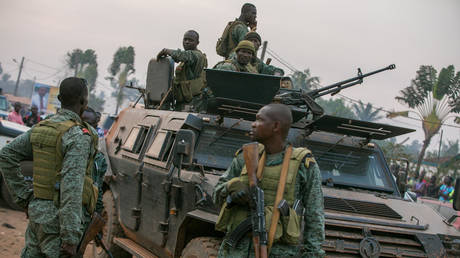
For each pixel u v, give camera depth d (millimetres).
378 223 4719
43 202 3678
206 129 5719
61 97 3852
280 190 3240
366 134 5914
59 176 3682
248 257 3260
